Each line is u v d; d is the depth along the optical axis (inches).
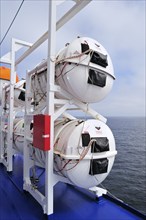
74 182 62.4
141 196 331.9
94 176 63.2
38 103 89.0
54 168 68.3
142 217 62.6
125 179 424.5
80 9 66.1
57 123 77.4
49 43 65.9
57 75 68.2
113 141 68.3
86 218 61.9
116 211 67.3
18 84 141.1
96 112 76.4
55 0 66.7
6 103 143.3
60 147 63.0
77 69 61.3
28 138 84.4
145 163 559.2
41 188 89.7
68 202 74.5
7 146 125.2
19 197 81.7
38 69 81.5
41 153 74.1
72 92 66.1
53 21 66.4
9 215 65.3
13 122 130.5
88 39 67.2
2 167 133.5
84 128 62.2
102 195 79.3
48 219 61.4
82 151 58.9
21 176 112.4
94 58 61.0
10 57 125.7
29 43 130.5
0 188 93.1
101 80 63.7
